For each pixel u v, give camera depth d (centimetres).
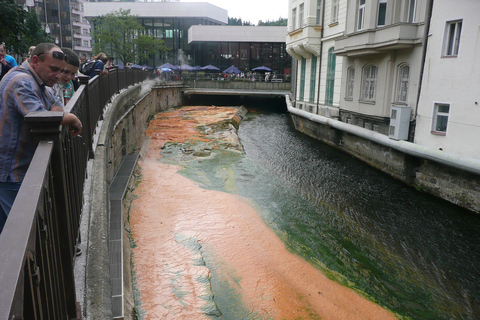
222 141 2081
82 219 371
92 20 5691
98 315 248
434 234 1034
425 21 1278
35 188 150
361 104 1706
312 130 2420
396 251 953
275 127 2867
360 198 1285
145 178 1356
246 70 5353
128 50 4747
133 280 729
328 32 2166
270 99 4531
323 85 2292
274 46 5278
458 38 1158
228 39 5091
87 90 537
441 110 1241
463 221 1089
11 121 218
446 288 812
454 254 942
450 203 1187
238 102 4347
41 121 194
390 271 867
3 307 89
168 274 764
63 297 213
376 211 1180
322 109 2300
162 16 5684
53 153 207
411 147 1294
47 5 6334
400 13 1395
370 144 1673
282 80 4081
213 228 998
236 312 672
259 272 812
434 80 1248
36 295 133
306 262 877
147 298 680
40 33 3117
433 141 1261
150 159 1647
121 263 663
